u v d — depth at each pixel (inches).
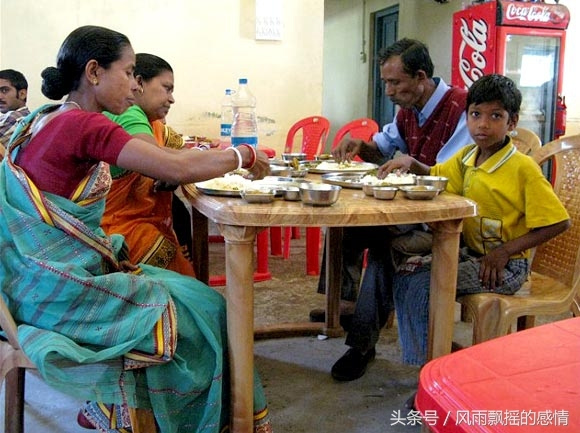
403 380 85.5
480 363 28.0
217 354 57.1
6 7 160.4
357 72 303.0
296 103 187.3
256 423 62.3
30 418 74.3
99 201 56.2
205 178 57.7
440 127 90.4
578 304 73.6
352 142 101.0
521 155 71.3
